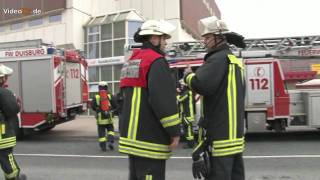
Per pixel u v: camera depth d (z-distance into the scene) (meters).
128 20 23.11
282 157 10.03
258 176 8.01
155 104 3.87
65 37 24.05
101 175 8.50
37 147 12.95
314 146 11.73
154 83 3.88
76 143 13.78
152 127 4.01
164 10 24.34
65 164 9.84
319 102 12.81
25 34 25.70
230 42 4.53
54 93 14.72
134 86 4.05
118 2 25.47
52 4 24.44
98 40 23.98
